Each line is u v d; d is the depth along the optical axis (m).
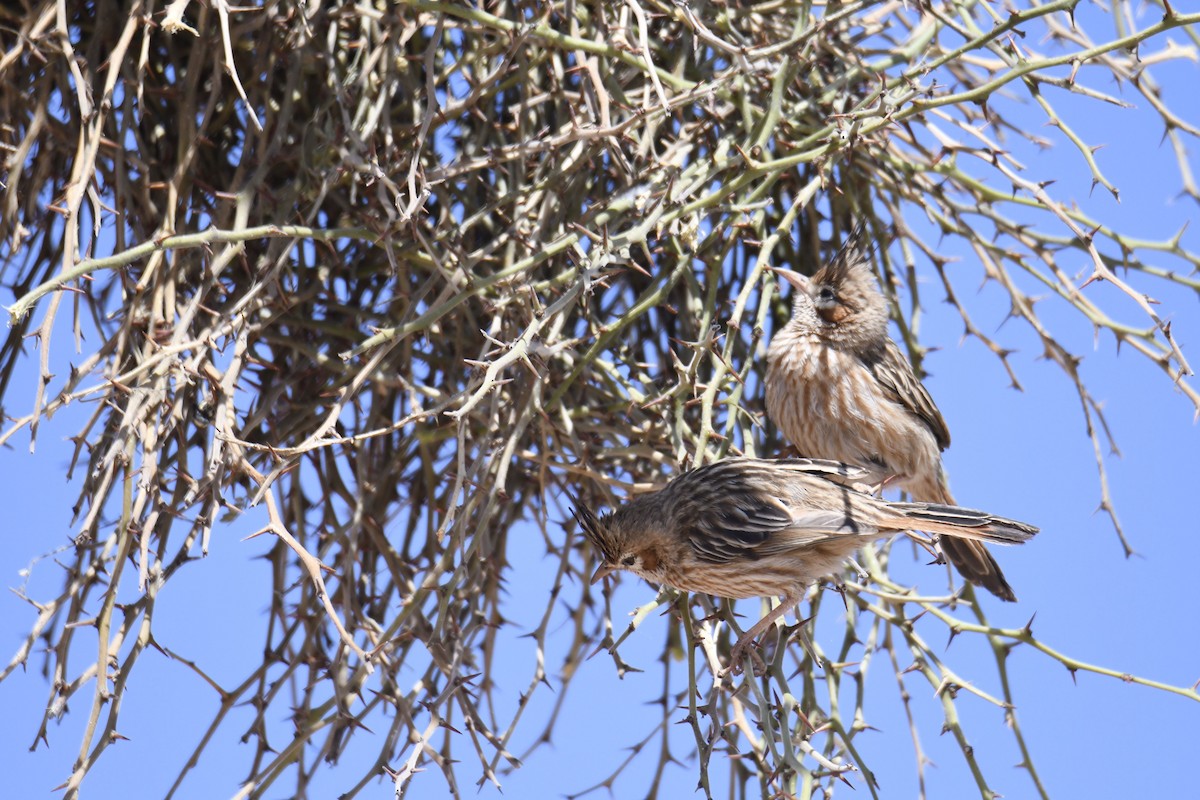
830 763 8.51
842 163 11.17
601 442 10.79
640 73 10.68
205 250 9.23
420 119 10.17
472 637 9.73
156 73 10.74
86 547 8.95
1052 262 11.16
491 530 10.63
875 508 9.68
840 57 11.13
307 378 10.64
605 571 9.91
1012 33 9.68
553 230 10.37
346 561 9.81
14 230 10.20
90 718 8.54
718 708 9.16
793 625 9.58
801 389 10.99
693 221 9.83
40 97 9.84
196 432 10.30
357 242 10.80
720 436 9.68
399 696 9.46
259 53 10.22
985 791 9.59
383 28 10.21
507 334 10.10
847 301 11.06
